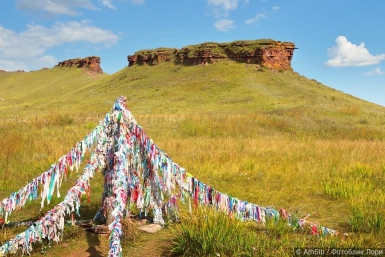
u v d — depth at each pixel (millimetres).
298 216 7082
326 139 19578
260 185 9430
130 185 6367
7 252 5121
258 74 59000
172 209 6852
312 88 54344
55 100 73062
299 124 23688
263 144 15391
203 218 5949
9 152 12430
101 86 76625
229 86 52469
